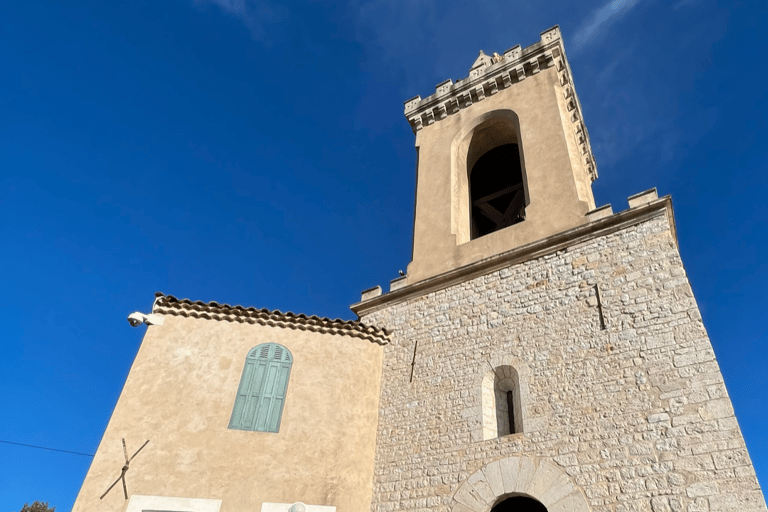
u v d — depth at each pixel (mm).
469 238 14367
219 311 11242
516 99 15242
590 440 8109
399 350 11945
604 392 8430
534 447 8562
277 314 11469
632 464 7555
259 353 11008
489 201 17094
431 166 15883
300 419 10273
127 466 8953
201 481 9109
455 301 11797
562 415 8617
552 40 15453
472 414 9672
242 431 9859
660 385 7977
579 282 10016
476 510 8461
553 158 12938
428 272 13141
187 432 9625
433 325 11797
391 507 9539
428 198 15094
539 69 15438
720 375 7516
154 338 10680
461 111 16719
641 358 8398
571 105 15930
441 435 9828
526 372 9531
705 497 6789
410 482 9617
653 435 7617
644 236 9734
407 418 10578
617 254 9859
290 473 9547
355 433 10469
